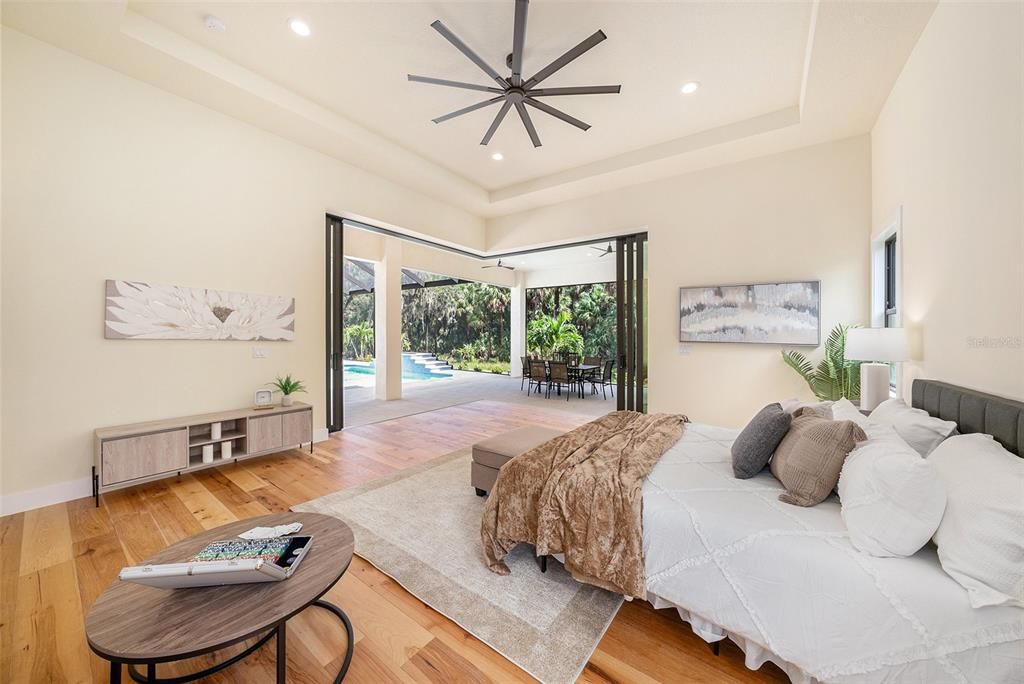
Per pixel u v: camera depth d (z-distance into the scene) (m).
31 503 2.60
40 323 2.63
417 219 5.25
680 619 1.66
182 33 2.76
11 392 2.54
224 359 3.53
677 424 2.70
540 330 10.25
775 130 3.61
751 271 4.20
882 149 3.26
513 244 6.10
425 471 3.35
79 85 2.75
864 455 1.39
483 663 1.42
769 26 2.61
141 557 2.06
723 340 4.34
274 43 2.85
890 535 1.18
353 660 1.42
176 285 3.22
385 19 2.61
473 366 12.70
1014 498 1.03
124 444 2.72
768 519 1.44
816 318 3.86
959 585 1.07
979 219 1.76
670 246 4.70
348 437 4.47
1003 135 1.58
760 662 1.33
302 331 4.09
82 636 1.51
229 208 3.53
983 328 1.73
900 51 2.57
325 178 4.25
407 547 2.16
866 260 3.66
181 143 3.23
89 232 2.81
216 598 1.19
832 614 1.17
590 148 4.36
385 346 6.92
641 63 2.99
